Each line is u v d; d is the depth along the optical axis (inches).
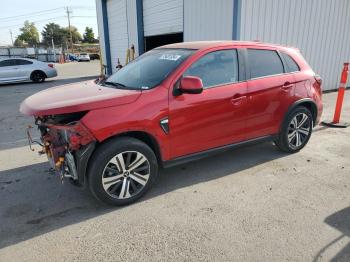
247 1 316.5
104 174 129.0
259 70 171.8
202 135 152.0
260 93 168.2
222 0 340.5
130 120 128.9
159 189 151.9
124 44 648.4
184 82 135.0
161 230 119.8
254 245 110.2
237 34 323.6
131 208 135.7
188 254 106.3
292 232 117.2
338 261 102.3
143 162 137.4
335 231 117.7
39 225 124.7
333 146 211.2
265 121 175.0
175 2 442.9
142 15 549.6
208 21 371.6
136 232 118.9
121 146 129.1
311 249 108.0
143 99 133.6
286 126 184.9
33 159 194.5
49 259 105.3
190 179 162.2
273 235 115.5
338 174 167.3
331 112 308.0
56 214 132.3
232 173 168.9
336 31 416.5
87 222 126.0
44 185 158.7
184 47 163.8
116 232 119.2
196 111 146.6
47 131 145.3
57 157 133.4
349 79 461.1
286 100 180.7
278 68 180.9
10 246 112.3
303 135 198.2
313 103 195.6
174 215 129.6
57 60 2190.0
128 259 104.6
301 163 181.9
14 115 326.3
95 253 107.9
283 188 151.8
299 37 375.9
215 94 151.8
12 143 228.7
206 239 113.9
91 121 122.3
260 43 177.6
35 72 660.7
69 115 128.9
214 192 148.4
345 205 136.0
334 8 401.7
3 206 139.3
